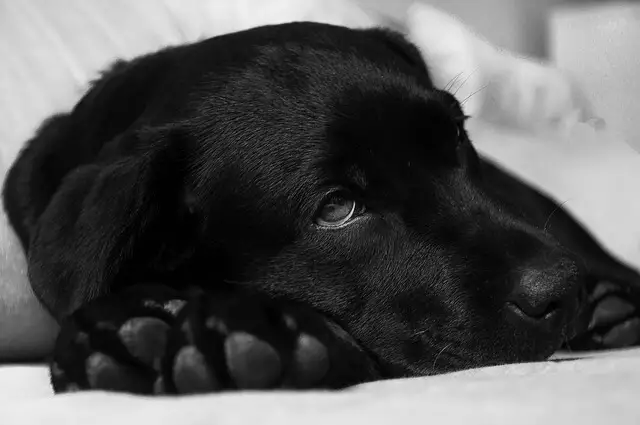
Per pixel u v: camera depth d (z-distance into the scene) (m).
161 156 0.57
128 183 0.55
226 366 0.45
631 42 1.78
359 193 0.56
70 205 0.55
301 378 0.46
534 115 1.22
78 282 0.53
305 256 0.57
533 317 0.53
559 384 0.41
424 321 0.55
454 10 1.79
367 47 0.61
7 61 0.76
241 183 0.57
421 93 0.58
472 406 0.39
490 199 0.58
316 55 0.59
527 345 0.53
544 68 1.30
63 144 0.65
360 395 0.42
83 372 0.47
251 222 0.57
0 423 0.42
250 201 0.57
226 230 0.58
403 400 0.40
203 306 0.47
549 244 0.55
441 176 0.57
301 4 0.95
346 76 0.58
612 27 1.80
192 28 0.89
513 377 0.44
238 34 0.63
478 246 0.55
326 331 0.48
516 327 0.53
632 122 1.78
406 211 0.56
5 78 0.74
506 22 1.92
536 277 0.52
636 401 0.38
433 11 1.16
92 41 0.80
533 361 0.52
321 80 0.58
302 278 0.57
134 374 0.47
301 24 0.64
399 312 0.56
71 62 0.77
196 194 0.58
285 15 0.93
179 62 0.63
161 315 0.48
